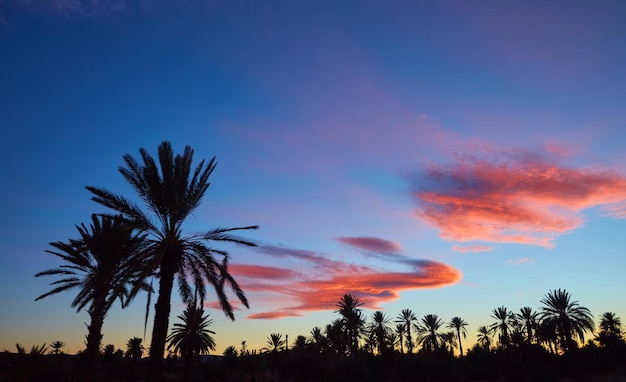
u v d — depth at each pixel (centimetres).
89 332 2364
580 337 4844
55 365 2967
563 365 4344
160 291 1889
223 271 1900
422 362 4062
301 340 6216
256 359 4438
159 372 1755
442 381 3947
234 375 4375
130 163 1859
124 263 1772
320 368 4000
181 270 1945
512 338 5338
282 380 4384
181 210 1909
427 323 7125
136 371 3603
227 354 5562
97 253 2080
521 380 3934
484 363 4931
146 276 1669
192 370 4281
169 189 1891
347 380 3734
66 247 2419
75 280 2547
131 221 1830
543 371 3756
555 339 5147
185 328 3862
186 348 3806
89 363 2322
